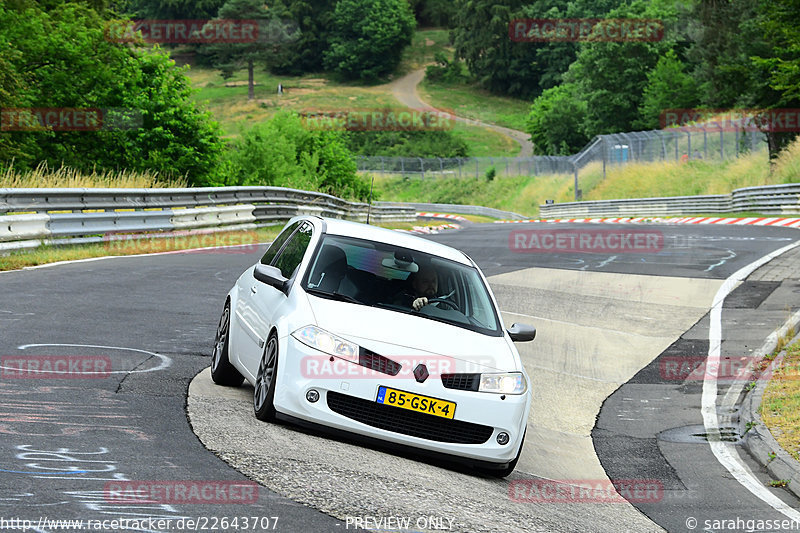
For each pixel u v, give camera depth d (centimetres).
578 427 3006
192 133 11894
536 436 2836
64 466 1644
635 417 3144
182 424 2064
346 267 2406
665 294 5628
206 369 2847
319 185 16288
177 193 7356
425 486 1898
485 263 7275
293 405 2098
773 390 3309
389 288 2383
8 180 6594
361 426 2081
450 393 2105
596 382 3628
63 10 12862
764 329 4525
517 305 5244
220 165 12294
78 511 1412
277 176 14362
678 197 15038
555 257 7706
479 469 2262
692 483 2386
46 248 5600
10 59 10844
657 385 3594
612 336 4481
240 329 2569
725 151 18462
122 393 2323
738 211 13325
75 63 11538
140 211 6875
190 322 3650
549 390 3469
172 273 5169
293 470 1811
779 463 2497
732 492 2303
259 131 14600
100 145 11600
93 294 4059
